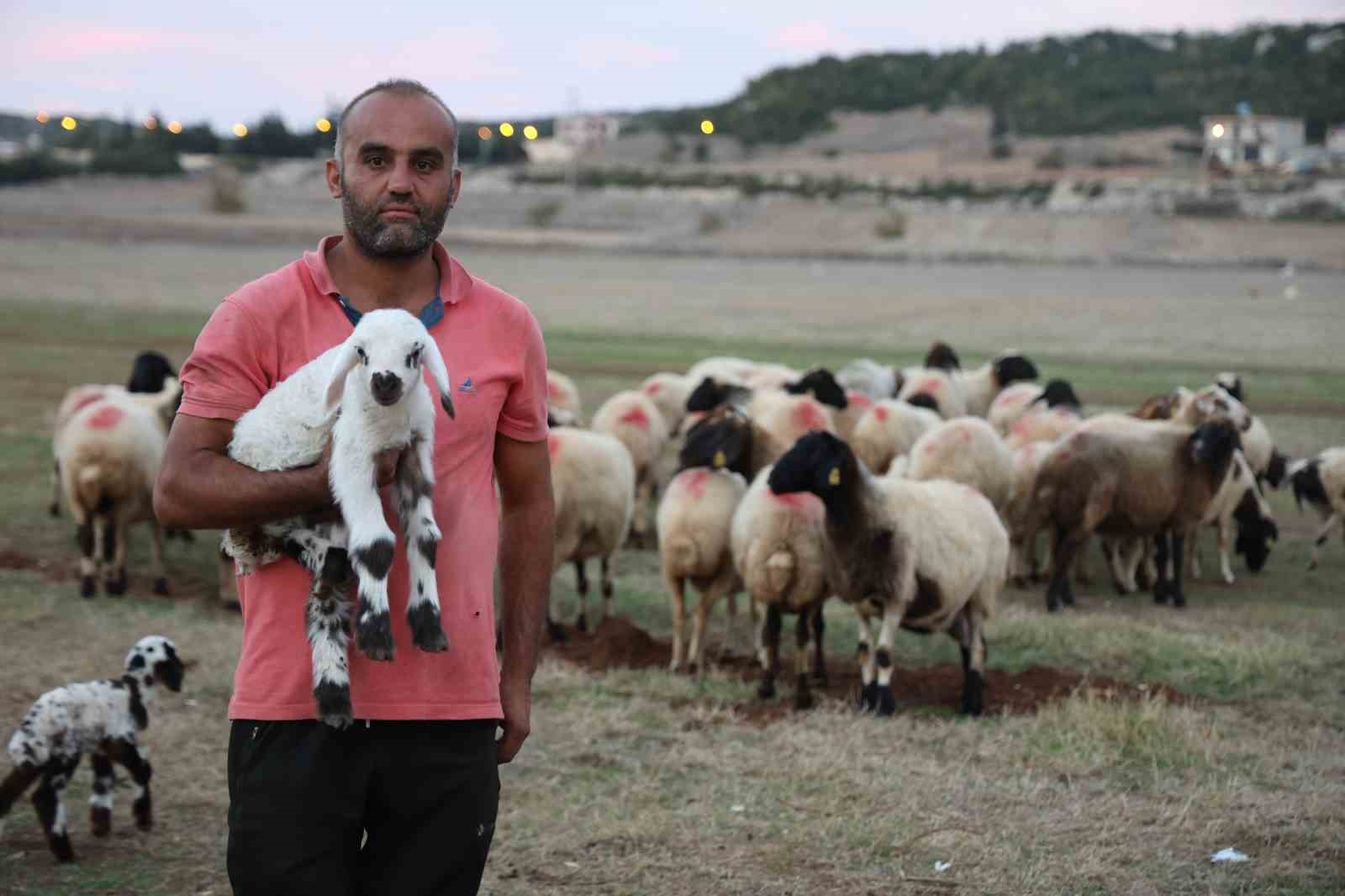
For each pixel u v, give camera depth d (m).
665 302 47.31
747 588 9.63
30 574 12.55
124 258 57.75
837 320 41.41
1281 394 25.80
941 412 17.92
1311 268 72.19
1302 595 13.68
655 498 17.42
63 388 23.86
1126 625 11.43
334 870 3.15
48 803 6.31
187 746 8.01
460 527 3.27
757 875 6.20
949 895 5.96
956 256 80.75
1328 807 7.09
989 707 9.22
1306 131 185.38
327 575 3.07
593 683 9.53
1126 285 59.22
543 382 3.64
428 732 3.22
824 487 8.45
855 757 7.97
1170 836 6.67
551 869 6.26
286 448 3.09
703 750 8.09
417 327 3.05
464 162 156.00
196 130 162.25
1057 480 12.80
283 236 76.12
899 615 8.86
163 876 6.21
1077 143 189.88
